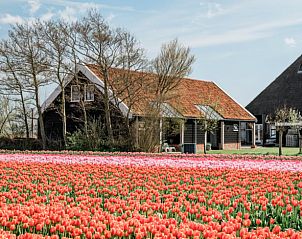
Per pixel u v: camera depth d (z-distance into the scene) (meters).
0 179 16.44
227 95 55.84
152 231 7.91
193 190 13.43
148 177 16.62
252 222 10.18
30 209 9.43
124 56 36.75
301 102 59.22
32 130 46.22
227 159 24.83
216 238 7.67
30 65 39.16
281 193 13.15
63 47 38.41
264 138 60.62
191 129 46.25
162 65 38.59
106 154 30.08
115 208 10.29
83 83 39.75
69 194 13.53
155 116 34.75
